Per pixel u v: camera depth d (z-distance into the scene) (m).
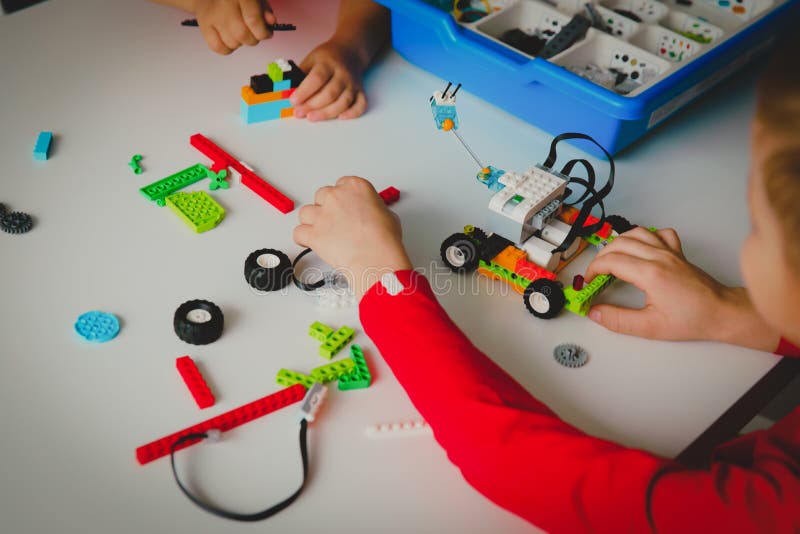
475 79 1.18
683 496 0.63
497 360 0.83
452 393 0.73
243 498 0.69
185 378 0.78
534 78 1.07
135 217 0.95
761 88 0.54
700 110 1.21
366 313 0.82
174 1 1.27
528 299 0.88
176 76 1.18
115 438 0.72
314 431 0.75
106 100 1.12
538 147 1.12
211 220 0.94
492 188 1.03
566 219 0.96
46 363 0.78
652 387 0.82
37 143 1.02
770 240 0.53
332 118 1.14
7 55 1.17
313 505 0.69
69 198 0.96
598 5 1.26
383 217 0.89
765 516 0.62
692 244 0.99
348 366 0.80
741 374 0.83
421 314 0.79
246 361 0.80
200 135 1.07
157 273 0.89
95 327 0.81
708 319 0.85
